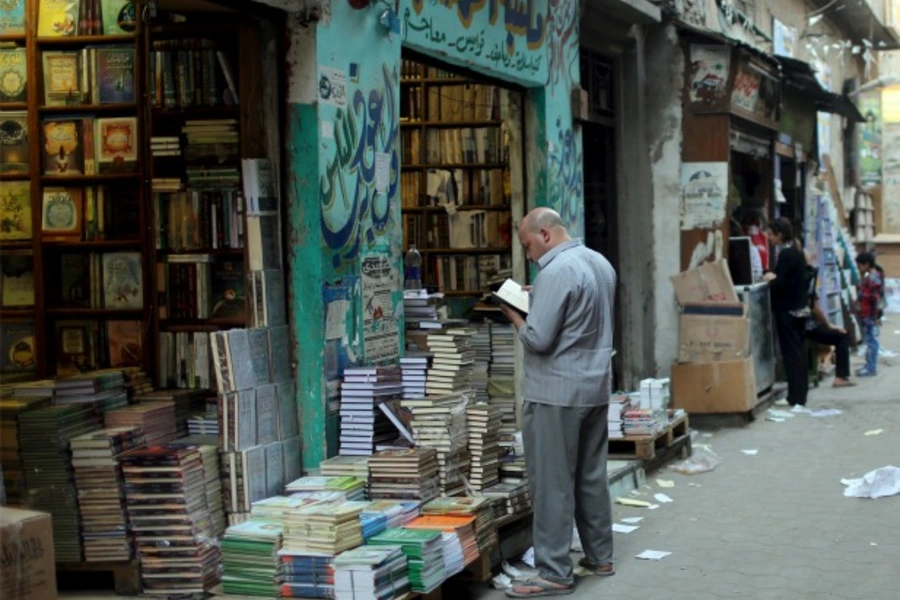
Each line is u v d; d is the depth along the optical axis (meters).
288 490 6.09
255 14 6.45
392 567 5.34
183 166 6.82
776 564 6.66
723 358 11.52
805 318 12.63
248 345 6.17
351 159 6.94
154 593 5.66
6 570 4.17
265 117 6.60
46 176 7.41
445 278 10.58
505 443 7.19
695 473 9.25
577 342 6.17
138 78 7.09
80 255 7.46
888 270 29.44
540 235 6.23
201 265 6.77
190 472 5.68
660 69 12.64
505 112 10.40
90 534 5.66
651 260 12.70
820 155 21.62
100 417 6.05
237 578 5.47
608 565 6.53
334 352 6.69
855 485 8.45
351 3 6.91
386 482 6.19
